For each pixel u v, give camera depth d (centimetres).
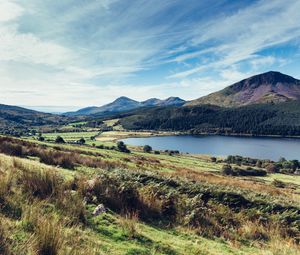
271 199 1339
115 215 809
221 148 17438
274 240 896
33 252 429
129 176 1221
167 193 1100
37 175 843
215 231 898
